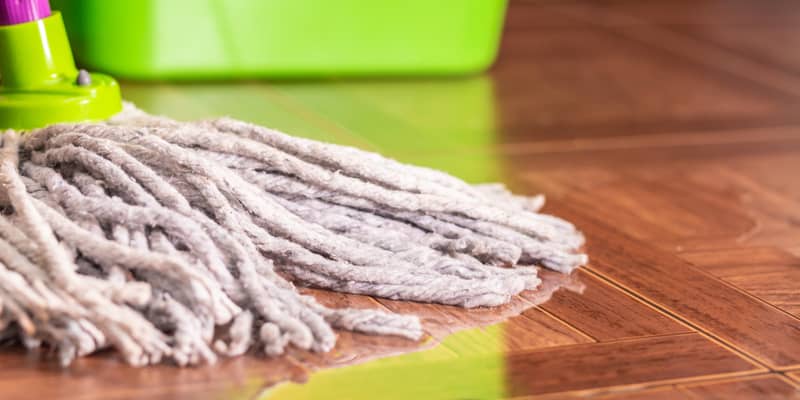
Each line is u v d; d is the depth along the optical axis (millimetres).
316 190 560
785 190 730
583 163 758
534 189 706
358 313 527
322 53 885
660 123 855
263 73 876
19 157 569
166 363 502
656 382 510
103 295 494
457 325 541
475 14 923
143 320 500
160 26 837
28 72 600
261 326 518
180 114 788
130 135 553
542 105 882
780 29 1304
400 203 563
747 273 608
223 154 555
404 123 813
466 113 848
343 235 562
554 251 592
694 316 562
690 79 1010
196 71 857
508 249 570
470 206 574
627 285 588
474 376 506
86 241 511
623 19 1319
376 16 891
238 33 856
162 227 528
